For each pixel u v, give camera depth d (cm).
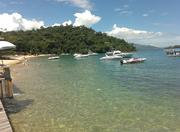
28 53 15012
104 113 1788
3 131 1255
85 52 16750
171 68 5525
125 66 6391
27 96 2398
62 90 2723
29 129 1467
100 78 3841
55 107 1970
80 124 1554
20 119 1661
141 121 1594
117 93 2517
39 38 17650
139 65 6631
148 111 1817
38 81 3500
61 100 2217
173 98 2231
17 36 16650
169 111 1805
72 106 1998
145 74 4366
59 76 4175
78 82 3375
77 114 1772
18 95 2444
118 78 3822
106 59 9331
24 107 1969
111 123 1567
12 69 5794
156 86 2934
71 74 4516
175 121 1577
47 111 1855
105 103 2088
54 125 1538
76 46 17575
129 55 10181
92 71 5131
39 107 1970
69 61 9381
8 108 1936
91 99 2250
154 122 1569
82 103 2098
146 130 1434
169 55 11088
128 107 1941
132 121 1598
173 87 2827
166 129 1442
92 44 18300
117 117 1688
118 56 9306
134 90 2681
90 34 19712
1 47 1850
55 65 7188
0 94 2044
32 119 1659
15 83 3300
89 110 1873
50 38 18075
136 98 2261
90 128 1480
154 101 2128
